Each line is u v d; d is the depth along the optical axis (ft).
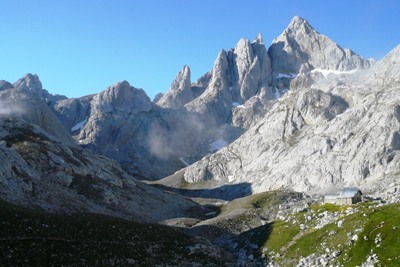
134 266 309.01
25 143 574.56
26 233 288.71
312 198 643.04
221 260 357.00
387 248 274.98
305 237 342.44
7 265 248.11
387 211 320.29
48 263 267.39
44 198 398.42
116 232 350.43
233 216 545.85
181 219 579.07
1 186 362.12
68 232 318.65
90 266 284.82
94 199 524.11
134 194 640.99
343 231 319.27
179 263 334.85
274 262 331.36
